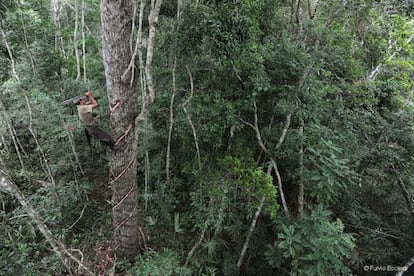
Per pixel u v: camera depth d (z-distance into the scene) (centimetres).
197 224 650
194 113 573
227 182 597
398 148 675
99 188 878
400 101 822
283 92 550
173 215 783
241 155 618
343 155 593
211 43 462
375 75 828
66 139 841
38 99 705
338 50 649
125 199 581
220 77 580
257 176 569
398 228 739
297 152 577
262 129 620
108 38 459
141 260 640
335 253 511
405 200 763
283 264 642
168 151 707
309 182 573
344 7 577
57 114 726
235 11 450
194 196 650
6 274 590
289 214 608
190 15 452
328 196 555
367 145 707
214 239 678
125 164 547
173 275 626
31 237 697
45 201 740
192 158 734
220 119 548
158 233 754
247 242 630
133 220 611
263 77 523
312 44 611
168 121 728
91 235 753
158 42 593
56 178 848
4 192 765
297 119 598
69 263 622
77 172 856
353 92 695
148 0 591
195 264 670
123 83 487
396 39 818
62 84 827
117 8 441
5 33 742
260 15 523
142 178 885
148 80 477
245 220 691
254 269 686
